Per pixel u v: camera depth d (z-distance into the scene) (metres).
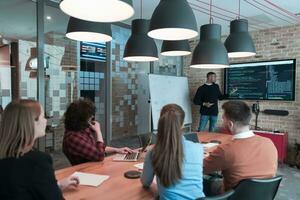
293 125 4.98
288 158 4.88
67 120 2.29
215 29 2.74
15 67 3.66
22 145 1.20
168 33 2.23
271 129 5.23
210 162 1.82
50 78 4.02
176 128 1.48
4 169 1.12
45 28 3.92
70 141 2.24
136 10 4.23
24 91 3.73
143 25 2.78
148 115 5.77
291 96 4.96
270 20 4.72
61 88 4.20
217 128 5.76
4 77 3.59
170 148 1.46
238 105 1.79
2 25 3.59
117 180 1.83
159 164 1.47
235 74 5.68
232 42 3.06
